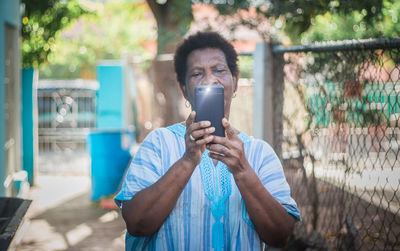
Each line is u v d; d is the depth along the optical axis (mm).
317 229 3875
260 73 4004
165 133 1649
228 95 1660
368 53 2850
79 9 9594
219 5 5262
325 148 3664
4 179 4906
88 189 7453
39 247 4473
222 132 1430
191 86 1663
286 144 4148
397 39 2496
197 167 1570
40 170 9422
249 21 5207
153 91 6965
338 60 3141
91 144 6477
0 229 1902
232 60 1718
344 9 4570
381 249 3389
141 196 1460
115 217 5648
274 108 4023
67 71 21453
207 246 1517
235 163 1406
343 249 3465
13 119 6324
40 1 8359
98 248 4457
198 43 1667
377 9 4535
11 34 6066
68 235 4887
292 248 3799
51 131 11758
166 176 1425
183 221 1523
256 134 4023
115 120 11031
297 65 3734
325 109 3482
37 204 6367
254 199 1455
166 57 6809
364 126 3035
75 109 11938
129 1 12938
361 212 4273
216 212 1525
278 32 5203
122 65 10969
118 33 18969
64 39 18984
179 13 5859
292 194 3957
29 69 7652
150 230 1482
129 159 6684
